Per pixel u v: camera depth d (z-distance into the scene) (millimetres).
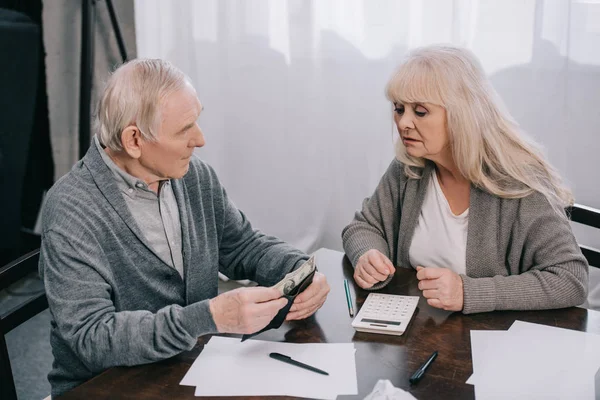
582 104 2340
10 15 2871
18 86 2891
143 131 1216
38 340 2635
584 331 1244
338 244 2918
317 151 2822
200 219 1447
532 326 1259
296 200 2912
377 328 1244
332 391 1082
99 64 3113
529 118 2412
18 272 1393
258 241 1554
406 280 1466
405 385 1092
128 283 1331
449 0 2402
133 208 1344
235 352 1200
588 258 1594
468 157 1368
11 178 2971
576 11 2266
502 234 1439
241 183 2975
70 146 3201
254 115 2863
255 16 2732
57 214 1245
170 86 1219
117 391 1102
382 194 1638
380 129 2711
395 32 2545
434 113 1355
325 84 2746
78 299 1199
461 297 1304
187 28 2842
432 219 1532
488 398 1055
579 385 1085
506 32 2346
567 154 2410
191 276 1420
